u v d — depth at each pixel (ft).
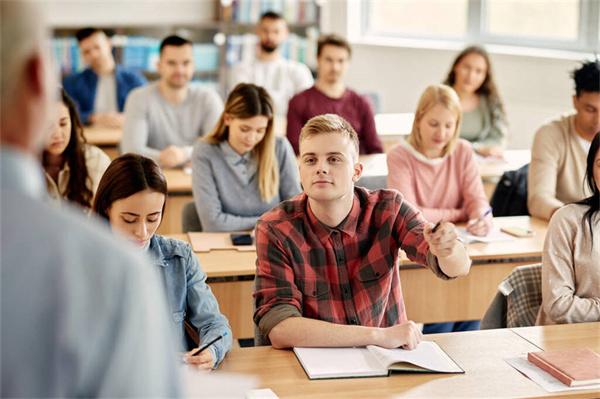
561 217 7.09
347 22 23.30
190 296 6.20
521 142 18.69
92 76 17.28
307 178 5.82
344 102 14.80
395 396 5.14
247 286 8.49
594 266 7.04
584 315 6.90
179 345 6.11
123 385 1.92
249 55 22.04
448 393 5.21
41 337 1.86
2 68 1.89
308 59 22.86
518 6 19.62
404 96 22.03
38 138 2.05
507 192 11.19
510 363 5.76
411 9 22.70
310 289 6.08
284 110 18.70
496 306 7.48
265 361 5.68
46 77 2.00
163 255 6.08
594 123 10.28
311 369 5.42
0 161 1.92
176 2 21.94
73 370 1.88
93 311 1.92
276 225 6.02
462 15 21.18
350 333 5.76
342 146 5.75
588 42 17.66
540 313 7.20
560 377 5.42
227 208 10.12
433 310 9.18
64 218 1.97
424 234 5.48
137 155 5.88
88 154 9.23
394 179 10.36
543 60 17.76
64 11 20.84
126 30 21.33
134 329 1.96
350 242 6.09
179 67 13.41
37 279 1.88
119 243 2.05
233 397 4.07
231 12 21.90
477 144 14.44
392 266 6.24
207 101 13.84
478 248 9.16
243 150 9.98
